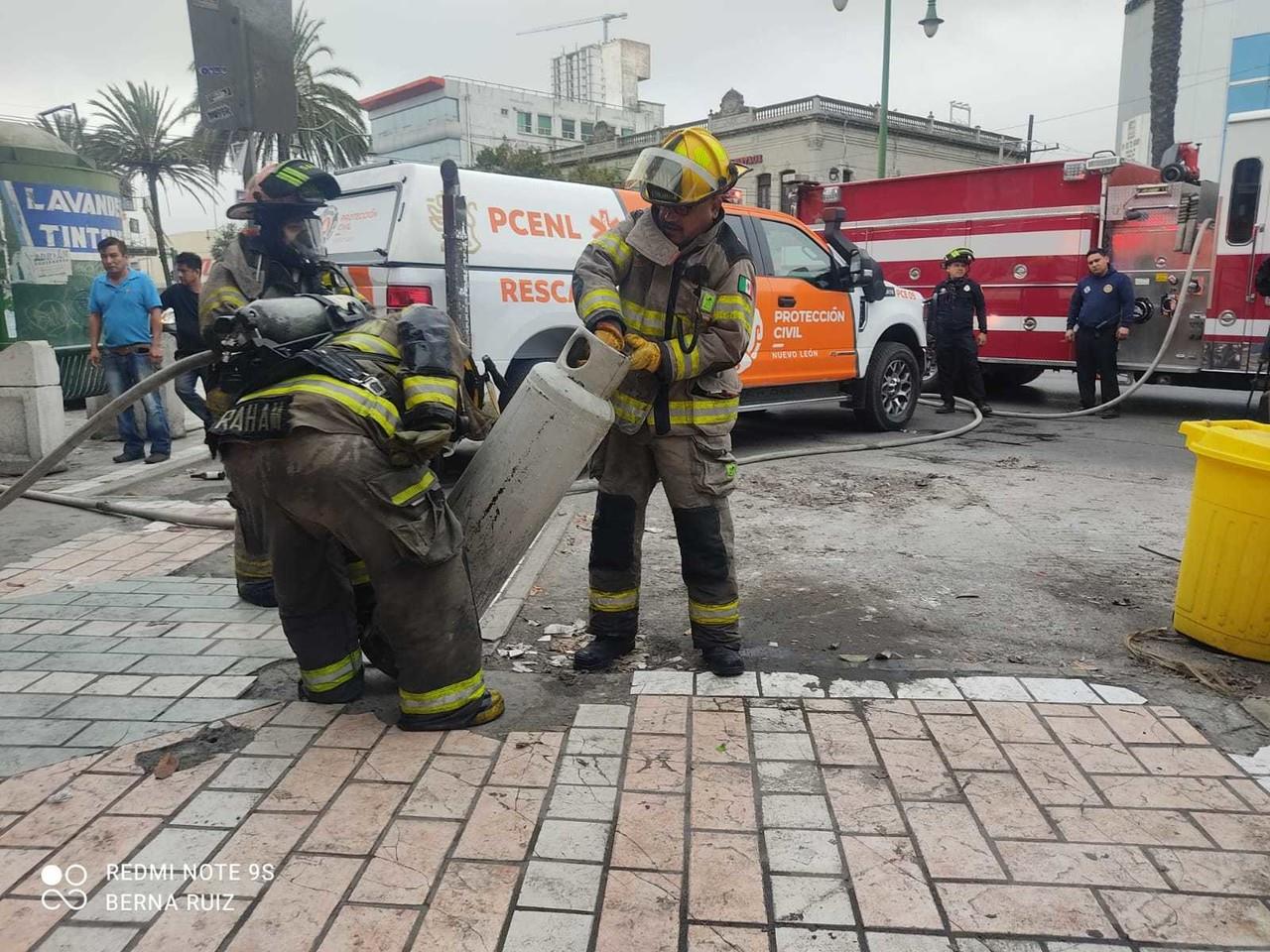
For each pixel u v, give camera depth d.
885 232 12.52
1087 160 10.48
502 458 3.11
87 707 3.22
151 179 31.92
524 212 6.64
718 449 3.36
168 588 4.52
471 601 3.03
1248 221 9.58
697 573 3.46
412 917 2.16
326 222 6.51
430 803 2.62
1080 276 10.77
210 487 7.00
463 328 5.72
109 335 7.52
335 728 3.06
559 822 2.53
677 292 3.21
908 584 4.69
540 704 3.28
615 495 3.48
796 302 8.12
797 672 3.56
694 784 2.73
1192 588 3.79
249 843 2.44
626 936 2.10
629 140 44.53
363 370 2.78
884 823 2.55
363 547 2.76
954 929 2.14
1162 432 9.45
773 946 2.08
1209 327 9.95
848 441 8.88
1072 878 2.32
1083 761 2.89
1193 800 2.67
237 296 3.46
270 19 5.18
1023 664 3.70
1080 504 6.39
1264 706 3.25
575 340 3.11
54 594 4.42
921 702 3.29
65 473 7.37
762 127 37.38
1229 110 24.41
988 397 12.66
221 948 2.07
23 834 2.48
